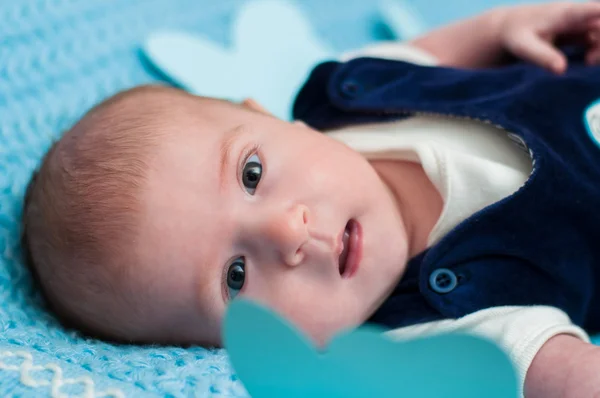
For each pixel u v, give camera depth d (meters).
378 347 0.53
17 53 1.27
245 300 0.55
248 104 1.10
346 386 0.55
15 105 1.20
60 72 1.29
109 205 0.88
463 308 0.91
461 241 0.92
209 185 0.88
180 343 0.93
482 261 0.94
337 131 1.17
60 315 0.97
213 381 0.70
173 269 0.87
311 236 0.85
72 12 1.38
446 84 1.14
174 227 0.87
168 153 0.89
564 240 0.94
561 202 0.93
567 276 0.95
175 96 1.00
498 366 0.53
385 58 1.24
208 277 0.87
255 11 1.55
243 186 0.89
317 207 0.88
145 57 1.41
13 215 1.04
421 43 1.47
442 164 0.96
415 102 1.10
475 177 0.95
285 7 1.58
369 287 0.91
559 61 1.23
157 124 0.93
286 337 0.54
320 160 0.92
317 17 1.65
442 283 0.93
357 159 0.96
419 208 1.00
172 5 1.53
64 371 0.71
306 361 0.55
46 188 0.95
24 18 1.32
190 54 1.43
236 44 1.50
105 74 1.34
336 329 0.88
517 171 0.96
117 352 0.83
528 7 1.36
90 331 0.95
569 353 0.80
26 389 0.67
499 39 1.36
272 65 1.49
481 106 1.04
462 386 0.54
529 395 0.81
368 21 1.69
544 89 1.08
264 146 0.93
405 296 0.97
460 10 1.79
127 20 1.45
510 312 0.89
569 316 0.95
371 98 1.14
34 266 0.97
